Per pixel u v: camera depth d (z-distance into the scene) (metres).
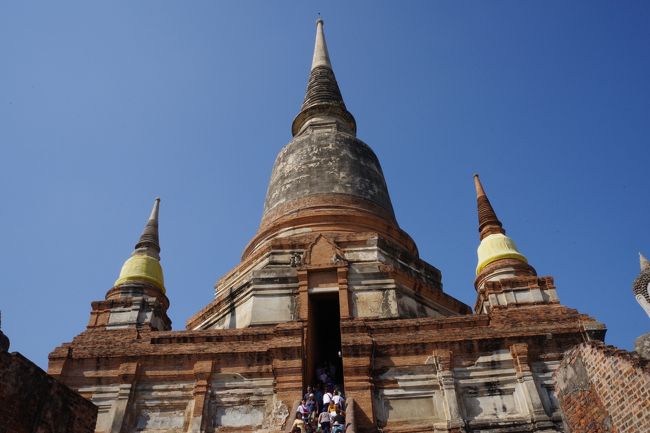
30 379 12.92
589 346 15.16
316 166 29.19
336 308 24.88
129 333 20.41
